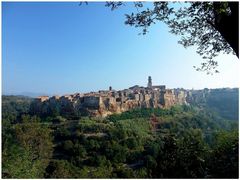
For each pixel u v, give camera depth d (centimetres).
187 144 1436
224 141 1401
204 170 1344
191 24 907
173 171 1379
